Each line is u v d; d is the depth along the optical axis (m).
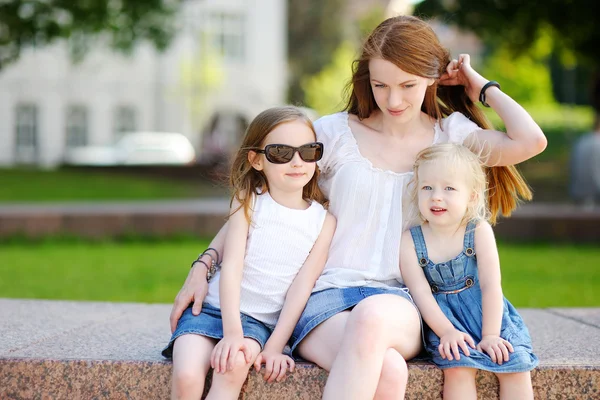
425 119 3.04
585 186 10.27
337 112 3.14
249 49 27.78
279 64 28.16
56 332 3.21
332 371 2.39
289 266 2.75
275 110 2.84
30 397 2.69
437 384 2.59
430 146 2.78
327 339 2.55
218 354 2.49
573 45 14.66
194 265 2.85
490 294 2.66
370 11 34.22
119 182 15.81
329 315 2.60
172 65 27.33
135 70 27.31
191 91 26.41
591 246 9.03
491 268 2.69
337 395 2.33
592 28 13.77
